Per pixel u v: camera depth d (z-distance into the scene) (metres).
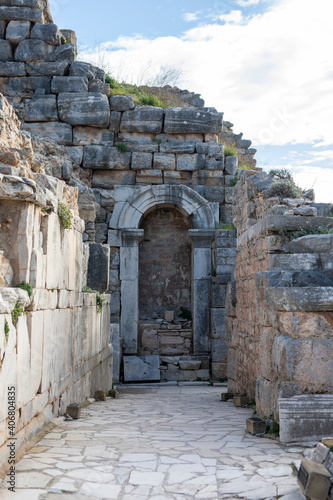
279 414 5.73
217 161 16.72
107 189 16.56
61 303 7.32
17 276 5.71
